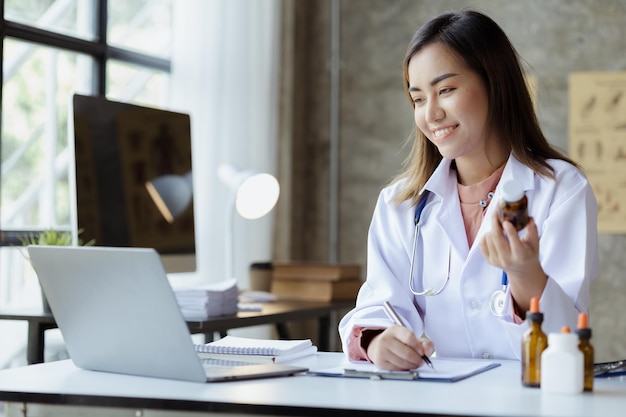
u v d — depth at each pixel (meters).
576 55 5.16
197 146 4.65
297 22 5.60
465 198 2.16
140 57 4.52
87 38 4.27
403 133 5.49
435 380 1.68
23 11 3.92
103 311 1.75
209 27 4.72
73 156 2.92
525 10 5.25
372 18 5.59
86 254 1.71
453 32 2.04
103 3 4.32
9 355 3.89
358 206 5.59
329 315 3.99
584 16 5.15
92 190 2.98
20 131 3.93
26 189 3.96
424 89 2.07
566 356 1.53
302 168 5.65
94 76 4.31
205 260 4.64
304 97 5.68
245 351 1.95
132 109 3.21
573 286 1.91
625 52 5.09
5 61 3.84
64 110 4.15
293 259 5.55
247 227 4.95
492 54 2.06
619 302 5.05
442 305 2.12
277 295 3.97
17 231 3.79
